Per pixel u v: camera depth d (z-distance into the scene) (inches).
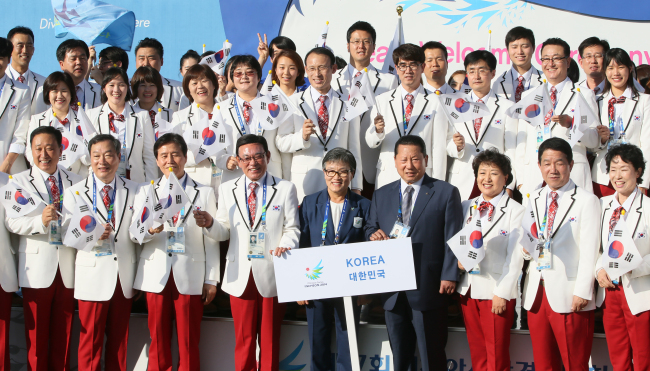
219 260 166.1
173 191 148.9
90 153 159.9
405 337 151.4
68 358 164.1
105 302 157.1
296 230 156.3
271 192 157.9
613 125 176.4
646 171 171.2
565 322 144.2
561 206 148.9
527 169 176.2
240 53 264.2
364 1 260.8
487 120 180.9
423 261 147.9
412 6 259.0
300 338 164.9
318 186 171.6
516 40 202.5
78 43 212.8
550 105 170.2
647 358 141.6
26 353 174.9
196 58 234.5
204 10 265.7
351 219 153.5
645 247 143.8
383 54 259.3
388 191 155.1
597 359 156.8
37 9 266.1
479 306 149.9
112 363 159.8
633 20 247.4
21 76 208.7
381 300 163.5
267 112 169.0
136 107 194.1
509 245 147.1
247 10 265.0
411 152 150.4
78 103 177.3
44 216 153.9
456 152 175.6
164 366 156.3
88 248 149.3
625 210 146.6
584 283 142.6
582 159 171.2
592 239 144.6
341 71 205.6
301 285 139.4
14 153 184.7
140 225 149.6
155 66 230.1
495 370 146.4
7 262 163.3
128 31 237.6
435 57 190.7
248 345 153.9
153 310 156.1
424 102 179.6
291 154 180.5
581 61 195.6
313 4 262.8
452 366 160.6
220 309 176.6
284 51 186.5
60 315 163.2
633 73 183.8
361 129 191.3
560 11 250.8
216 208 167.3
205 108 187.8
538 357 148.5
